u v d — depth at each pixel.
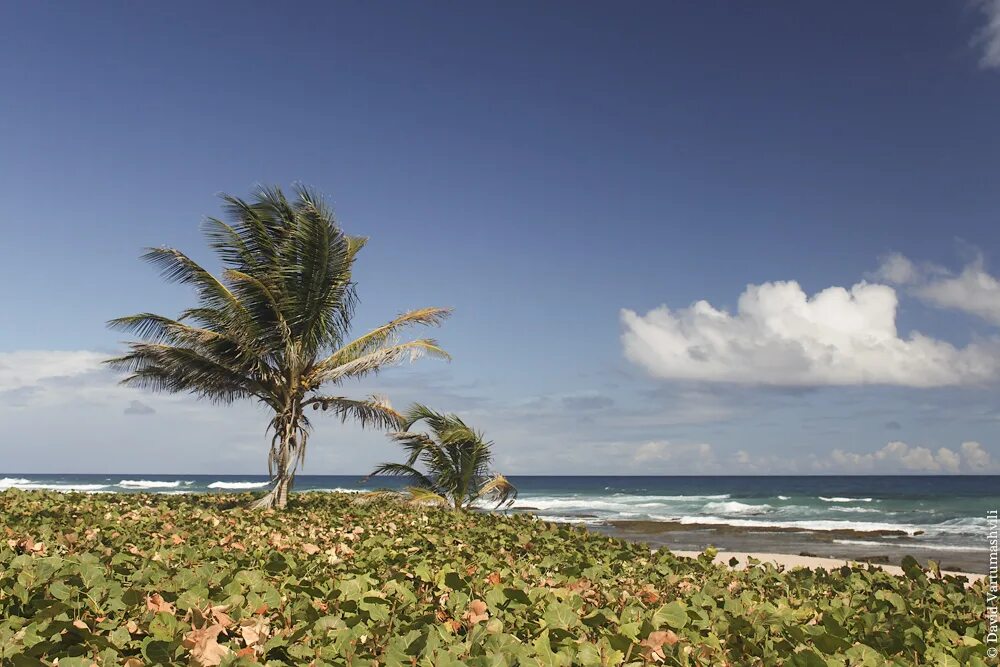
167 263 15.09
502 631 3.85
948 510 42.38
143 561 5.31
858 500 51.03
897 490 81.00
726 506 45.06
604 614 4.13
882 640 3.93
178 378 16.42
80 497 14.91
